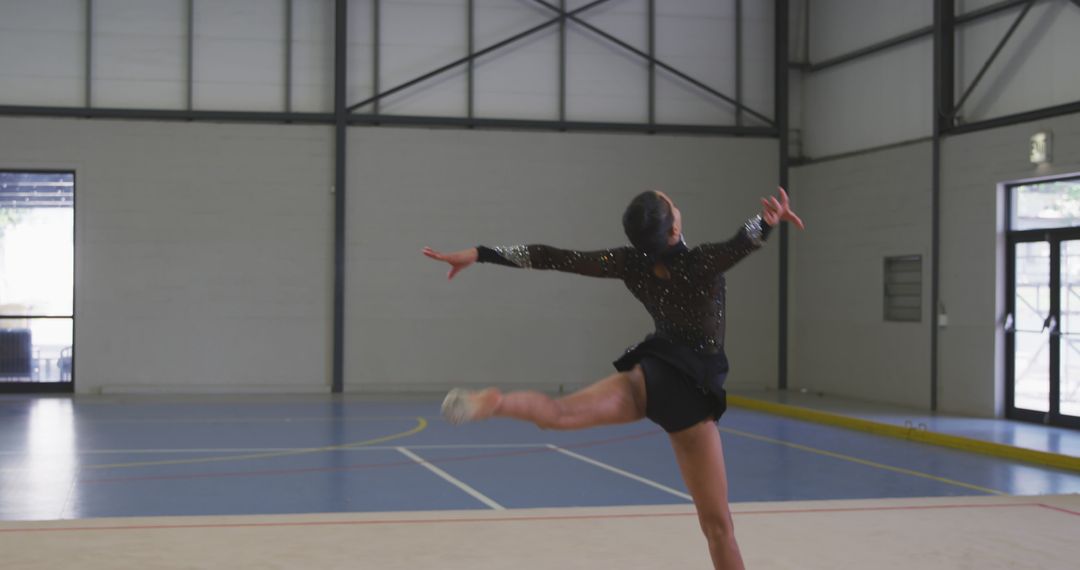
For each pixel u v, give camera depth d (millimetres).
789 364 21250
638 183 20719
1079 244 14703
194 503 9383
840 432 15195
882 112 18703
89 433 14172
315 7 19859
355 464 11750
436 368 20250
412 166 20109
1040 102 15250
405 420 16047
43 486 10156
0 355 19219
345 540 6918
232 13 19656
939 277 17062
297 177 19781
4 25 19047
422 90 20172
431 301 20203
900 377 17984
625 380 4008
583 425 3793
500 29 20406
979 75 16344
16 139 19016
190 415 16406
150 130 19391
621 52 20750
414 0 20156
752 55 21172
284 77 19766
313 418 16203
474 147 20281
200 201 19531
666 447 13305
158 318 19422
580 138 20578
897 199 18047
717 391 4172
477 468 11539
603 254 4234
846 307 19516
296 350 19828
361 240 19969
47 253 19375
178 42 19500
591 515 7773
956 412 16656
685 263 4195
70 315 19406
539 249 4168
